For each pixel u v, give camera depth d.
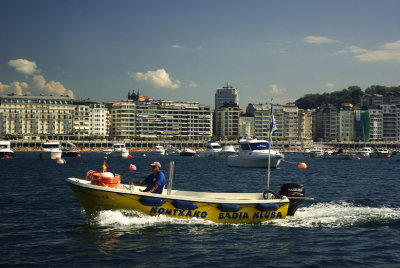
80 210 24.06
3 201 27.62
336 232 18.72
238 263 14.50
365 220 21.06
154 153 178.62
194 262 14.54
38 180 44.62
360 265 14.38
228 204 19.45
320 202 27.41
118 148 141.38
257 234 18.17
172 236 17.56
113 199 18.97
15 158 123.56
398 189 37.31
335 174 59.47
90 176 20.11
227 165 83.06
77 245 16.41
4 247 16.22
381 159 138.50
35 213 23.14
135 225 19.16
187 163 96.75
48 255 15.20
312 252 15.80
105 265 14.12
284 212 20.80
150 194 18.89
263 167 73.62
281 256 15.30
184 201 19.22
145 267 13.98
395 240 17.47
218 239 17.30
